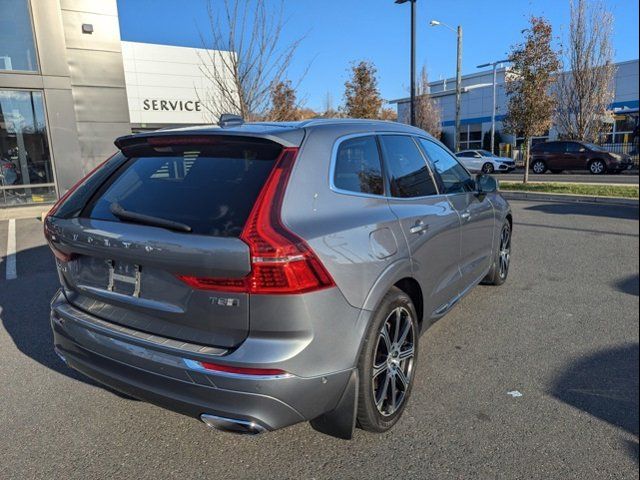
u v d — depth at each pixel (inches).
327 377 89.6
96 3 523.8
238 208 88.9
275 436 109.7
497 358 144.7
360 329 95.1
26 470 99.9
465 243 156.6
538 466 97.9
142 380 92.8
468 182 174.1
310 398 88.2
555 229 337.7
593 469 96.7
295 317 84.0
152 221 92.2
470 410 118.0
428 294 128.1
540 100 607.5
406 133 142.9
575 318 174.4
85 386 134.2
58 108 506.0
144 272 93.2
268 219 85.8
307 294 84.8
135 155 115.7
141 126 763.4
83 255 104.4
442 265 137.0
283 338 84.6
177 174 104.0
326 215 95.6
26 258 283.7
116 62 543.8
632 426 110.3
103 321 101.1
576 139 1000.2
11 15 475.5
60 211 112.3
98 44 530.0
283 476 96.9
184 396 88.2
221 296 84.3
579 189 545.0
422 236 122.3
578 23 948.6
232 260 81.6
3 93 482.3
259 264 81.5
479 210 170.6
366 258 98.0
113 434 112.0
